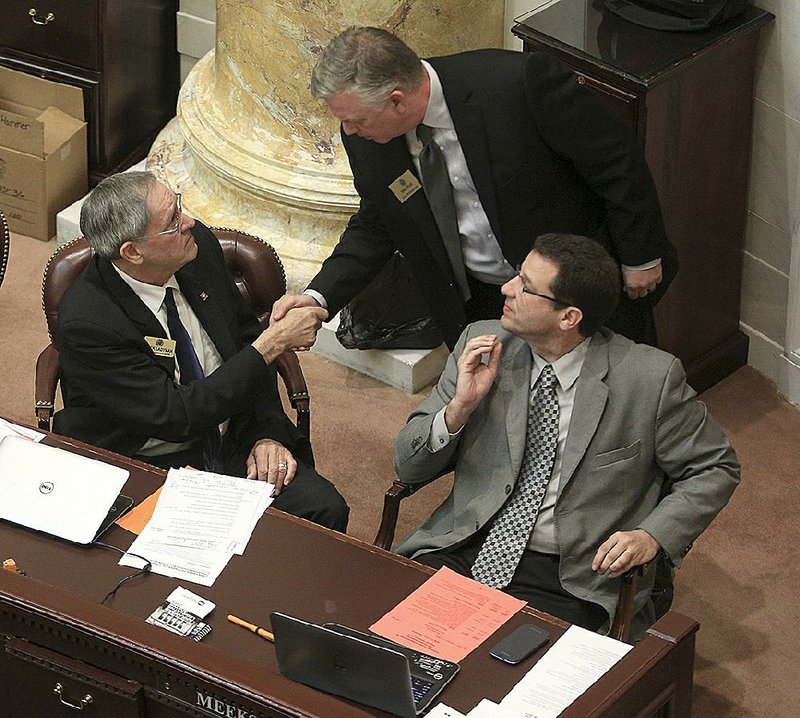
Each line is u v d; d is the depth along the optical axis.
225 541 9.03
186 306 10.77
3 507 9.19
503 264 11.41
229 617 8.42
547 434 9.79
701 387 14.42
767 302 14.23
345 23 14.20
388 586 8.71
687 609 11.88
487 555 9.85
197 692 7.76
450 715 7.68
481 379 9.62
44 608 8.12
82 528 9.02
